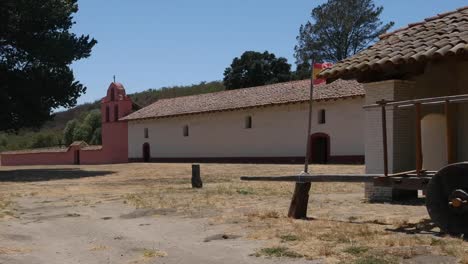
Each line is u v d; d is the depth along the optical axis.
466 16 12.31
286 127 40.97
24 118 35.88
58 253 8.21
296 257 6.91
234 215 11.02
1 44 34.72
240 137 44.75
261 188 17.80
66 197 17.11
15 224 11.30
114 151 57.25
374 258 6.51
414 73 12.02
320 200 13.48
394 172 12.38
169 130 51.75
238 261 6.95
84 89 37.59
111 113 57.62
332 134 37.56
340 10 78.06
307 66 78.69
